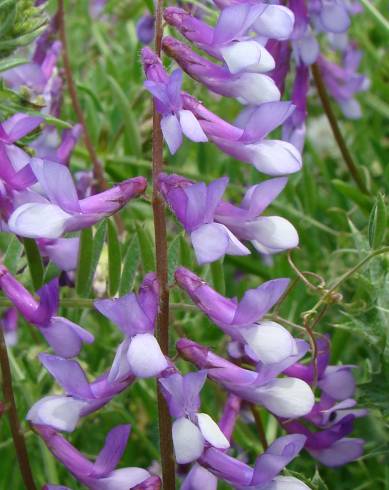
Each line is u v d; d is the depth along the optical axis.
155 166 0.17
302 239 0.26
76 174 0.26
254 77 0.17
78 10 0.36
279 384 0.17
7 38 0.19
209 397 0.24
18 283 0.18
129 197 0.17
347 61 0.28
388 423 0.20
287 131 0.24
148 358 0.16
